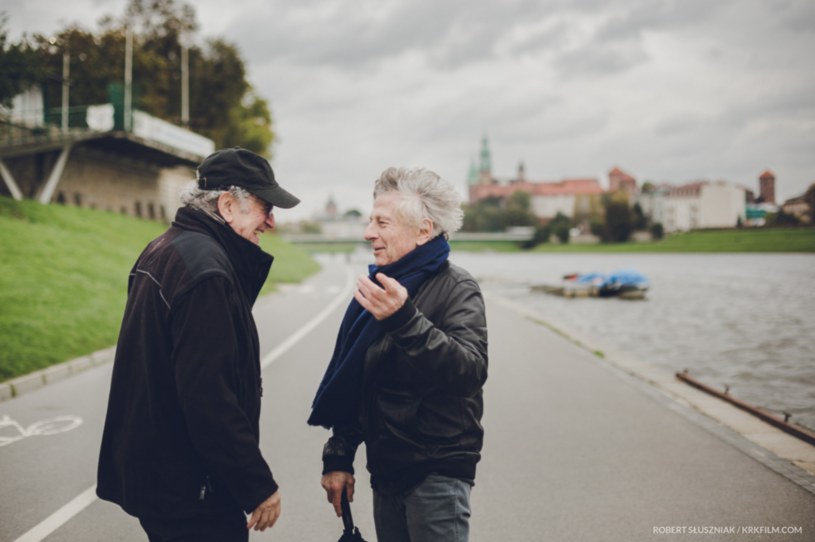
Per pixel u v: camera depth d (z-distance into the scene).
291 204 2.51
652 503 4.66
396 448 2.30
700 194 172.62
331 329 14.65
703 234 147.88
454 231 2.48
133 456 2.28
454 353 2.16
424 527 2.28
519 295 32.91
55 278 15.47
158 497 2.26
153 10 50.91
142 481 2.27
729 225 161.75
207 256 2.29
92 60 46.38
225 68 53.25
